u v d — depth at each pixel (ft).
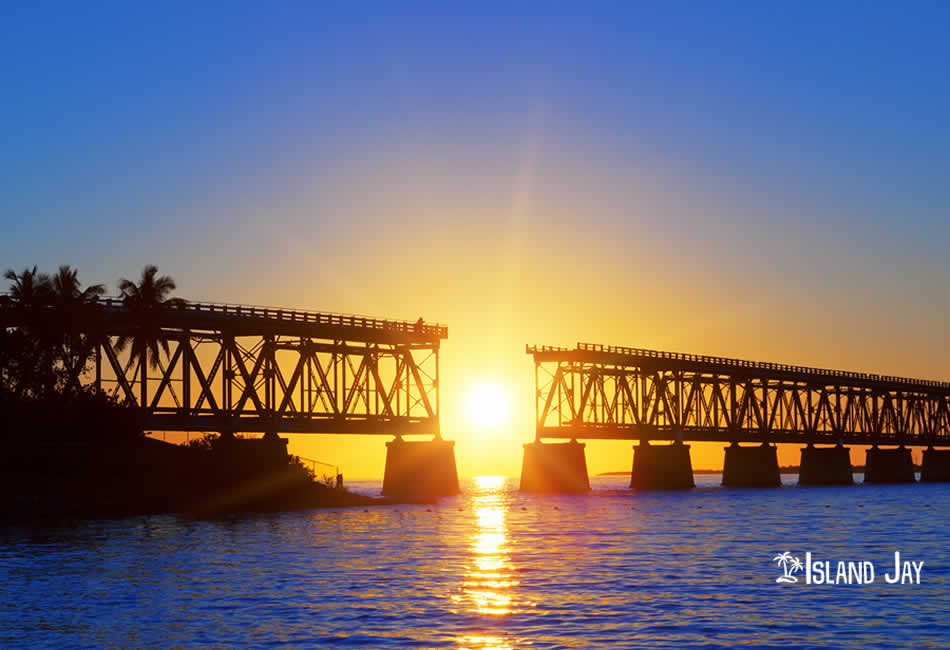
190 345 387.34
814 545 277.64
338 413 435.12
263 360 409.49
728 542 286.46
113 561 237.04
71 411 349.61
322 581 209.67
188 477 364.79
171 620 170.71
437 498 476.54
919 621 169.89
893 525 341.41
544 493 566.36
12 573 218.79
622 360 572.10
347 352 443.73
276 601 187.01
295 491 400.88
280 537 290.35
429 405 485.56
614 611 177.68
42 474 334.65
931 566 233.14
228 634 160.35
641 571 225.35
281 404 412.77
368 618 171.63
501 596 192.34
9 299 365.40
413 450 485.15
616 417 580.30
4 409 339.36
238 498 371.15
